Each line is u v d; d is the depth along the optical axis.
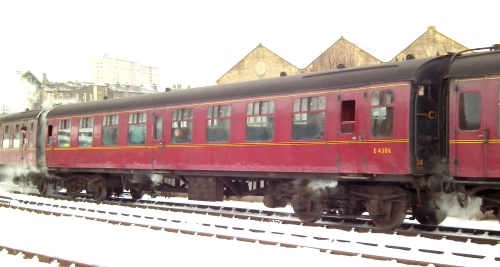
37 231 11.92
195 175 15.76
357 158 11.79
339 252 9.20
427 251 9.39
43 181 22.94
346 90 12.07
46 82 75.38
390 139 11.23
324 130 12.40
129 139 17.59
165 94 16.73
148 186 18.39
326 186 12.84
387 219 11.83
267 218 13.80
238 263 8.51
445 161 11.20
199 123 15.34
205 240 10.52
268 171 13.53
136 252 9.39
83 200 20.53
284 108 13.25
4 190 25.53
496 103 10.02
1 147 25.53
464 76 10.49
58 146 20.78
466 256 8.99
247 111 14.12
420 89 11.06
